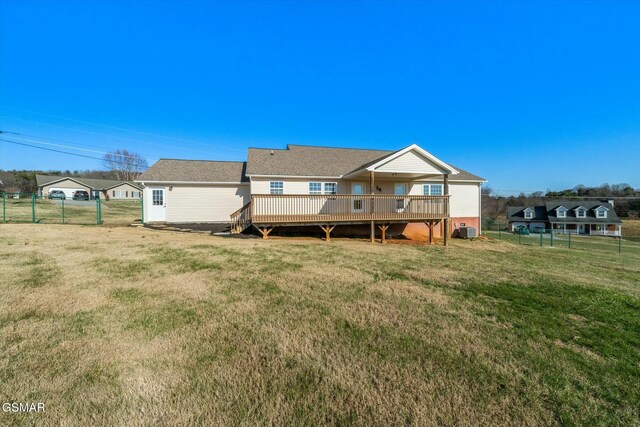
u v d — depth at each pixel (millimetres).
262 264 7145
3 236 9742
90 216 19750
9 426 2094
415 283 5941
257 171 14500
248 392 2533
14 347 3104
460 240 16094
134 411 2283
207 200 15633
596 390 2654
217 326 3740
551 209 49062
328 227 12805
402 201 15875
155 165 16359
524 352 3277
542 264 9117
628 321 4230
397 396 2523
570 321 4180
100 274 5840
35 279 5383
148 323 3768
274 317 4066
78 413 2240
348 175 14859
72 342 3242
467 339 3549
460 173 18203
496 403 2459
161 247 8828
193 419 2230
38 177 51031
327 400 2459
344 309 4414
